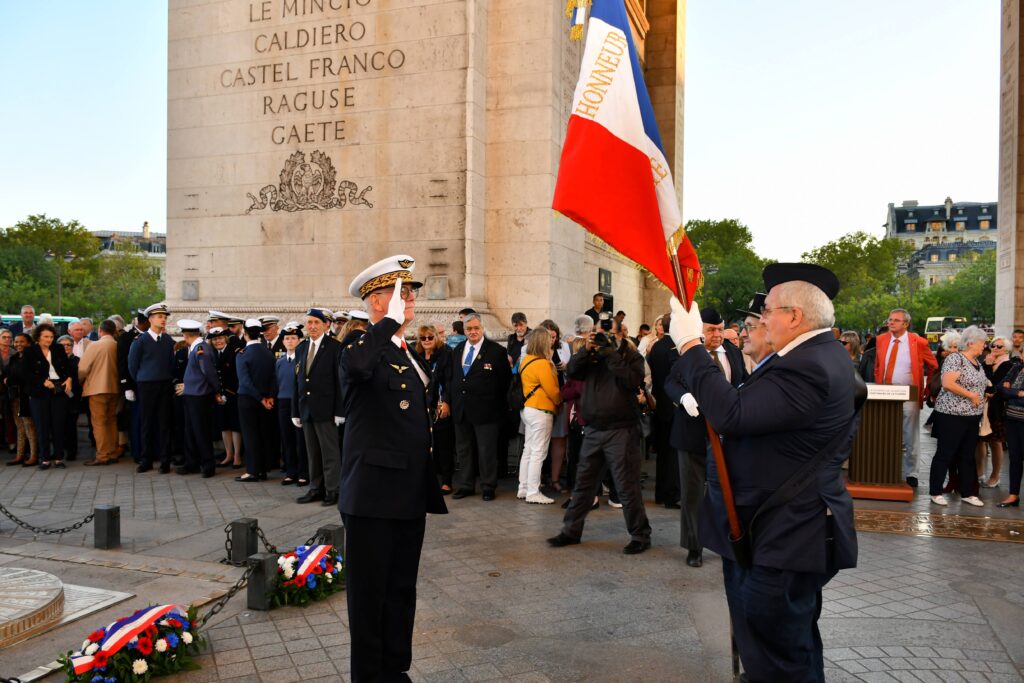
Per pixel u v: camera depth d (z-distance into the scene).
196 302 13.97
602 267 17.14
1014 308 18.25
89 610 4.89
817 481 2.94
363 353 3.64
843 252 86.81
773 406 2.88
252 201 13.70
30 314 12.57
